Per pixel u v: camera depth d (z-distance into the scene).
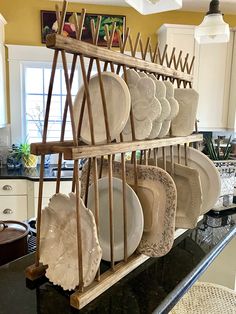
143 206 1.00
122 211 0.96
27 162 2.96
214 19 1.55
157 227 0.98
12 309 0.79
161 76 1.15
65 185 2.67
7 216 2.76
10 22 2.95
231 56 2.93
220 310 1.28
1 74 2.86
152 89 0.94
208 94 2.95
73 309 0.79
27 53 3.01
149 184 0.99
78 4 2.93
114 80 0.88
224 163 1.59
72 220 0.84
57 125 3.23
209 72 2.91
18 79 3.07
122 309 0.80
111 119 0.88
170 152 1.26
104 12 2.99
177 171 1.19
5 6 2.92
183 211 1.19
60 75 3.16
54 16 2.96
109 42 0.86
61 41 0.70
